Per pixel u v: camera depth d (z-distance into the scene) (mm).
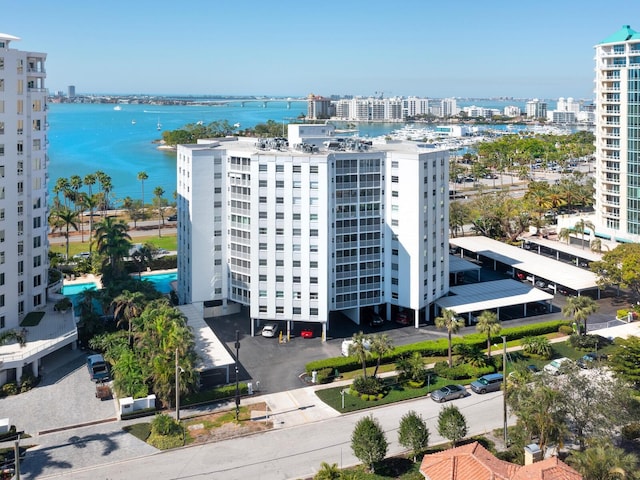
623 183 135250
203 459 61844
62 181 180375
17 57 88875
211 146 112562
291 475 58906
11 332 78188
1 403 73500
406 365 81062
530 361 86062
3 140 86750
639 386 70250
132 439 65688
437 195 103812
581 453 49938
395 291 102625
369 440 57531
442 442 64562
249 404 74375
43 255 97125
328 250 95688
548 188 190875
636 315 103688
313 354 90312
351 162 97438
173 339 70938
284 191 94438
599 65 137875
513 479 47719
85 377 81188
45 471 59250
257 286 96688
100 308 110375
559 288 121500
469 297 107438
